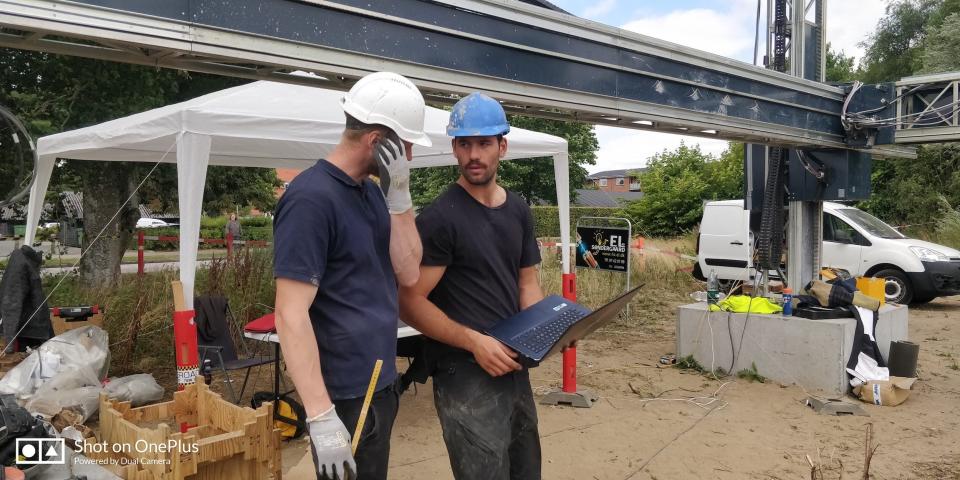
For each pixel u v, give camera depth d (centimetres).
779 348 589
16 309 493
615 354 727
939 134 655
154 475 241
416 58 362
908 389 536
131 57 305
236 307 783
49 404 436
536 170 2269
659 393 573
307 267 191
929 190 1969
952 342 780
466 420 246
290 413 457
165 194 1344
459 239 246
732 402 544
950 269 988
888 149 758
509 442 251
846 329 559
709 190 2603
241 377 632
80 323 584
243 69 338
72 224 1672
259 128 483
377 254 217
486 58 395
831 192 718
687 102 529
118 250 1105
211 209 1622
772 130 614
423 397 560
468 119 239
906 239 1067
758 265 754
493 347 235
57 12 253
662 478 397
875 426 488
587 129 2273
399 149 209
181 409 304
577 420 503
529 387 269
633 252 1446
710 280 659
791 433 474
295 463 411
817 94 668
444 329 243
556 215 2505
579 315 255
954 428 484
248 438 257
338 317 205
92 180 1070
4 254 1538
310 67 322
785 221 871
